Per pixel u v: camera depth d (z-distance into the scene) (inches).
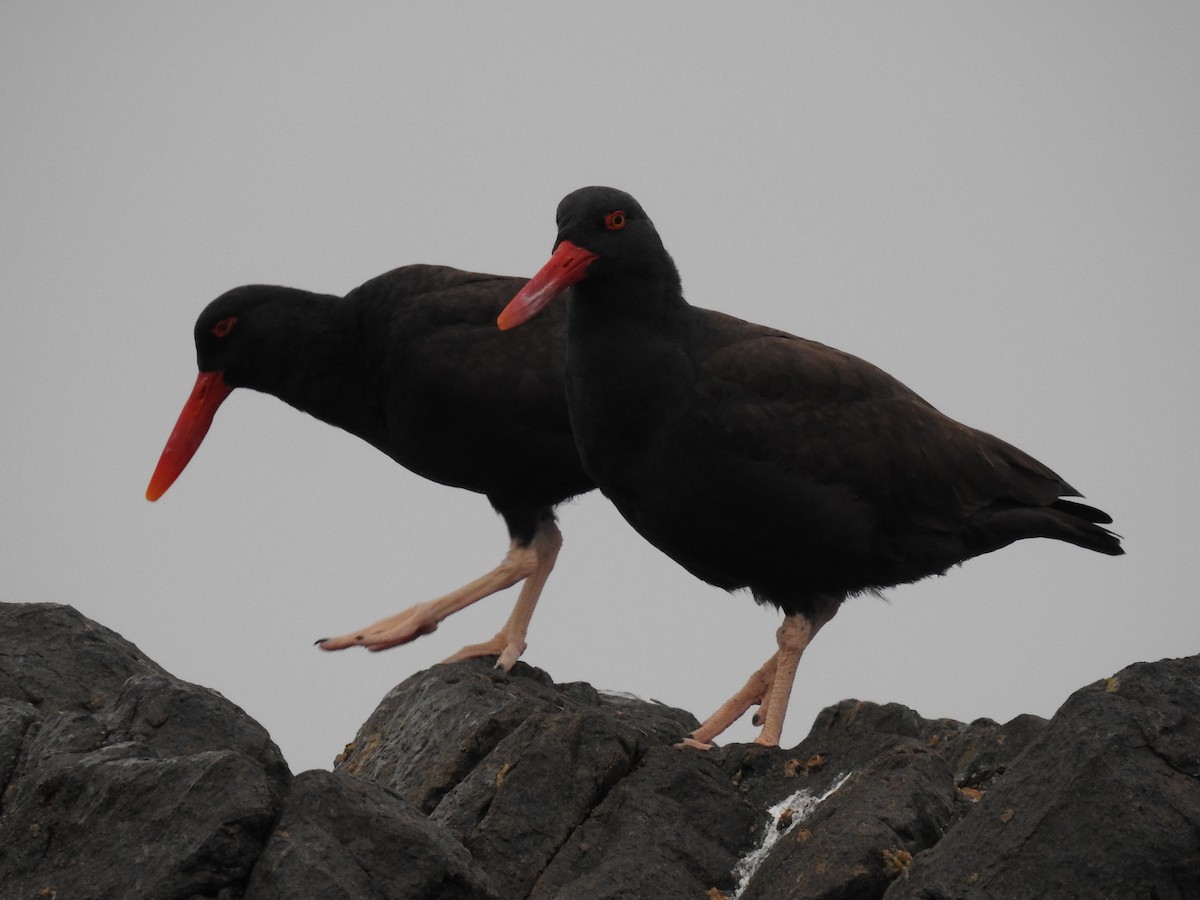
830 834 414.0
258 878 382.3
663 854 437.7
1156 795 386.3
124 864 387.9
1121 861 382.0
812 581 552.4
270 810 390.9
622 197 528.1
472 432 645.3
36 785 412.5
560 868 437.4
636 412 529.3
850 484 541.3
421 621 638.5
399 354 649.6
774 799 472.4
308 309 679.1
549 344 642.2
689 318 542.6
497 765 468.1
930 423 561.0
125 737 433.7
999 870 389.1
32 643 521.0
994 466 568.7
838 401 544.4
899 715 502.9
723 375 531.8
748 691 558.6
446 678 549.0
